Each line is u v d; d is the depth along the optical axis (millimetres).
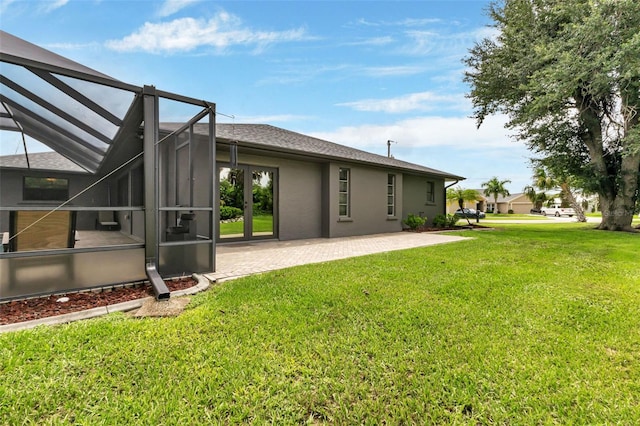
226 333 2629
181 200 5527
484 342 2541
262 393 1886
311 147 10023
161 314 3004
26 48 3490
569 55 10062
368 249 7543
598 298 3658
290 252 7031
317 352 2354
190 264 4539
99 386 1910
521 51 11844
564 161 13727
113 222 7598
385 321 2934
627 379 2055
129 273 3971
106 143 6402
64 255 3549
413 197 14414
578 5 10344
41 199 7457
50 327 2648
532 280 4430
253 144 7562
